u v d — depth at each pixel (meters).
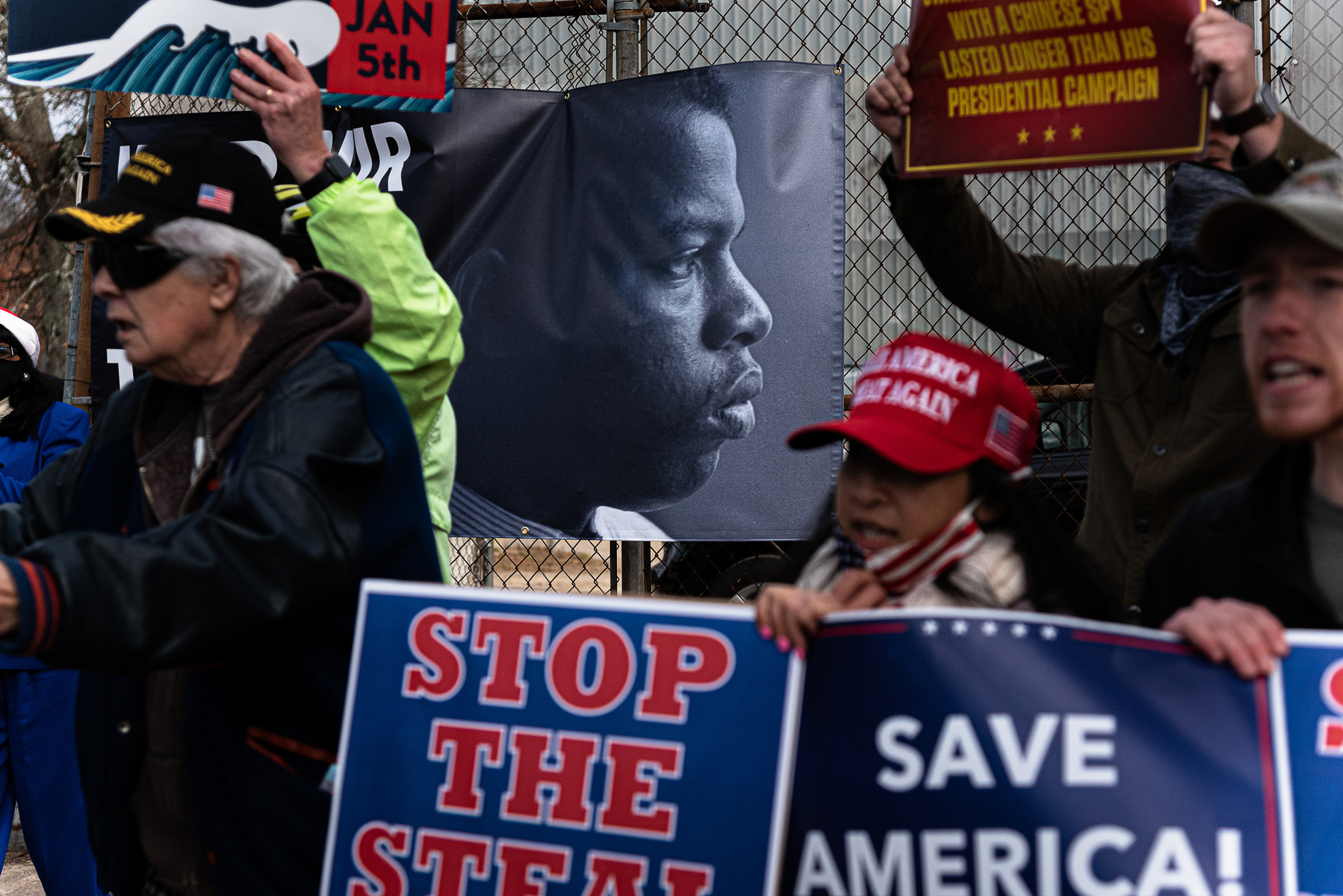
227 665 1.70
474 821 1.48
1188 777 1.30
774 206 3.82
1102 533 2.37
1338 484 1.46
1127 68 2.13
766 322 3.82
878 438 1.54
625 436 3.90
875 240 4.82
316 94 2.37
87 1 2.93
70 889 3.49
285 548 1.51
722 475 3.85
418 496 1.76
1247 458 2.16
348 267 2.24
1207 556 1.59
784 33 4.80
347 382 1.68
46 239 11.00
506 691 1.49
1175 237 2.26
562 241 3.95
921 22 2.26
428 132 3.96
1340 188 1.44
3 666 3.39
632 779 1.43
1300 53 4.09
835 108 3.83
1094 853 1.28
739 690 1.41
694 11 4.30
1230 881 1.28
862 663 1.36
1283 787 1.29
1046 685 1.31
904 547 1.57
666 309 3.87
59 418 3.72
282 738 1.69
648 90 3.88
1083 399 4.15
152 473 1.85
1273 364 1.40
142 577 1.42
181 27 2.93
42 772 3.44
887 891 1.32
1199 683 1.32
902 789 1.32
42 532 1.97
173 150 1.74
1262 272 1.41
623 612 1.46
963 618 1.34
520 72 4.84
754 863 1.37
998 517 1.61
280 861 1.67
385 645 1.53
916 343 1.64
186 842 1.81
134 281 1.70
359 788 1.51
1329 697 1.30
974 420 1.57
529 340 3.96
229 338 1.79
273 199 1.84
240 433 1.69
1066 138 2.18
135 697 1.83
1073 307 2.55
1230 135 2.14
